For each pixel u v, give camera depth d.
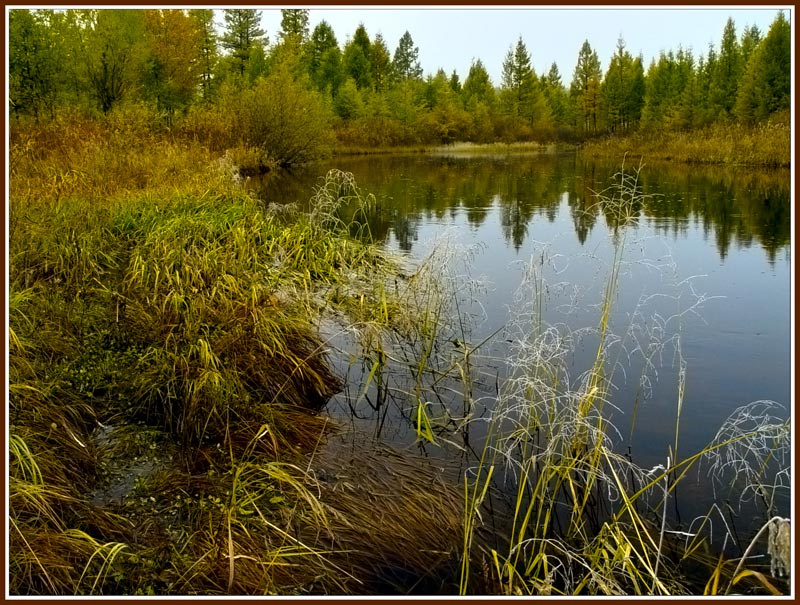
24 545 2.74
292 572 2.97
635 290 7.79
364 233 11.52
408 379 5.34
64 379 4.45
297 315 5.96
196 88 34.81
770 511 3.53
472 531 3.24
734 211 13.66
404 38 68.12
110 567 2.77
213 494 3.46
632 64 55.12
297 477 3.68
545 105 57.59
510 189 19.19
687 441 4.28
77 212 8.23
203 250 6.99
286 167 25.06
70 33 22.09
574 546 3.29
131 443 3.97
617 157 35.53
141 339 5.21
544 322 6.45
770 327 6.43
